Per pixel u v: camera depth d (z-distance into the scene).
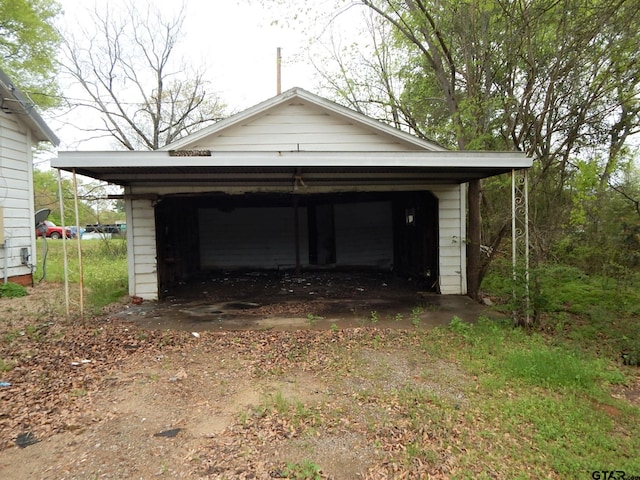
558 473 2.63
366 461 2.71
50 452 2.80
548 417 3.33
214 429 3.11
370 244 13.30
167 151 5.60
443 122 11.94
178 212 10.96
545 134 7.75
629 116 7.57
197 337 5.59
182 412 3.39
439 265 8.70
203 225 13.48
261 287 10.09
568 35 6.62
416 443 2.92
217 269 13.55
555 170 8.27
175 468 2.62
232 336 5.64
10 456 2.75
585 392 3.84
